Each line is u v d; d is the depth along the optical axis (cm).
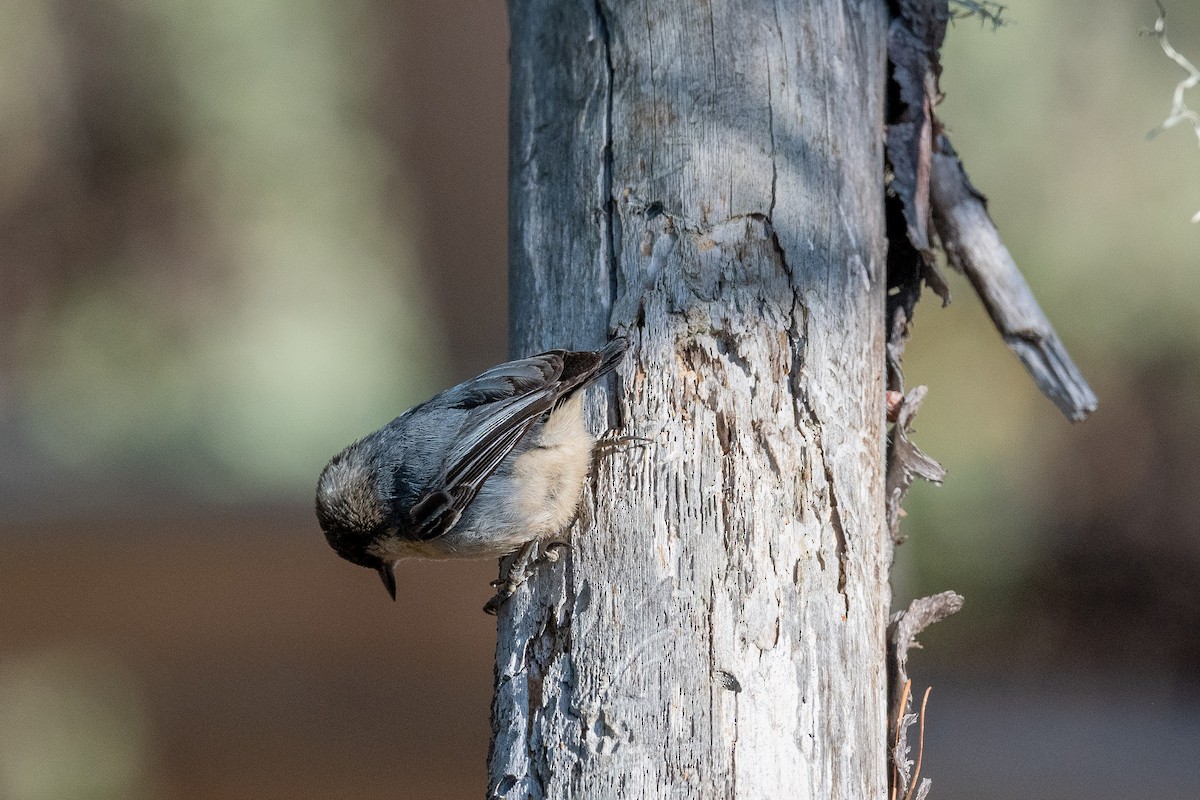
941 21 570
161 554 1466
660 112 495
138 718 1278
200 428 1831
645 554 439
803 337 463
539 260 509
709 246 476
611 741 409
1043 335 577
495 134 2352
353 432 1880
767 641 417
